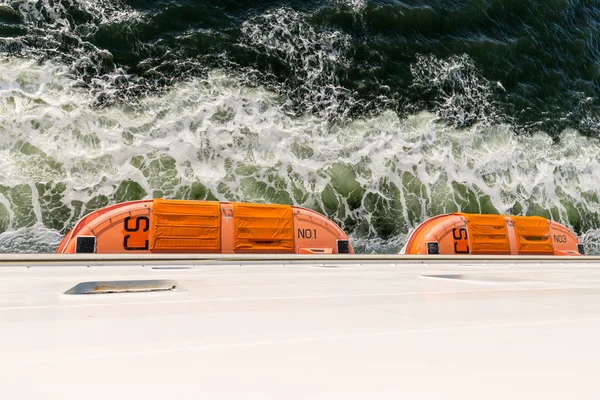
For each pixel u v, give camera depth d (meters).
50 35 23.16
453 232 16.67
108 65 23.44
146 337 2.04
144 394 1.24
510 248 17.36
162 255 9.06
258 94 25.22
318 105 26.11
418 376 1.45
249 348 1.84
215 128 23.27
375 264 10.56
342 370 1.51
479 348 1.88
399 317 2.69
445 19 32.62
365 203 23.77
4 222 17.95
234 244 14.08
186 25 26.16
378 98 27.50
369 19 30.11
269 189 22.53
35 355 1.68
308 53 27.47
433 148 27.02
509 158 28.92
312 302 3.40
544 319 2.66
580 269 9.84
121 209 13.21
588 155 31.67
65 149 20.39
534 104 32.22
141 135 21.92
